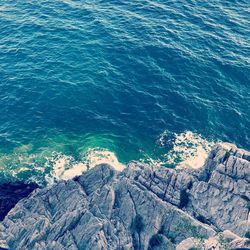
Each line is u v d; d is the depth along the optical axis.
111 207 44.28
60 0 78.12
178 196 45.66
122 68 66.12
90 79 64.19
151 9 76.75
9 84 62.88
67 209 44.75
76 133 57.75
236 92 63.72
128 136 57.72
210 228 42.09
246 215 43.44
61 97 61.78
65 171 52.97
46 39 69.94
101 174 48.34
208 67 66.81
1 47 68.06
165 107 61.22
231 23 74.56
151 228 42.88
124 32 71.75
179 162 54.56
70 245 40.88
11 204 48.66
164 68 66.44
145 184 46.78
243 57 68.62
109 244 41.03
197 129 58.84
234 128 59.12
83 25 72.75
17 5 76.56
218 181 45.88
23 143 55.97
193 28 73.19
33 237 41.81
